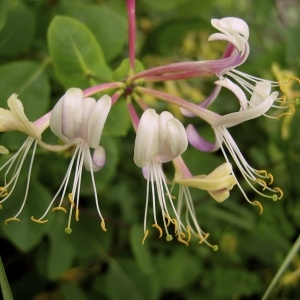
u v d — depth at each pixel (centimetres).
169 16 37
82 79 25
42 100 26
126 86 23
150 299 34
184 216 32
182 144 21
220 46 40
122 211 35
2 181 27
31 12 28
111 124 26
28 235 27
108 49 28
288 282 37
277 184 37
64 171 29
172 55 37
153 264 35
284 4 55
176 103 23
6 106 26
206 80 40
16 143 26
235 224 37
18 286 34
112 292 33
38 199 27
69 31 25
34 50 29
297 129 33
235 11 43
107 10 28
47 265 33
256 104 22
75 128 20
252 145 38
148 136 20
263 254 37
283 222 37
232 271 36
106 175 28
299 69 33
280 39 45
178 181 22
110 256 34
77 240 32
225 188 22
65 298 34
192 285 37
